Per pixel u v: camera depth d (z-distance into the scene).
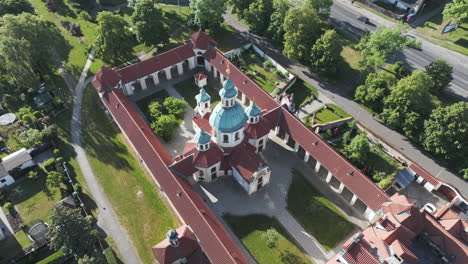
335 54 104.75
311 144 82.31
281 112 89.19
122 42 112.38
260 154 88.69
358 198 75.06
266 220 75.56
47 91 104.75
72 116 98.75
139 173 84.69
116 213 77.12
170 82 109.88
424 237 67.06
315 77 112.19
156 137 90.38
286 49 111.75
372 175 83.00
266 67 113.44
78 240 63.97
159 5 146.38
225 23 135.88
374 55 100.75
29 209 78.19
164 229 74.31
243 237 72.75
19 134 91.88
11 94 104.00
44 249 70.81
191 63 112.81
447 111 83.12
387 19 136.50
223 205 78.06
